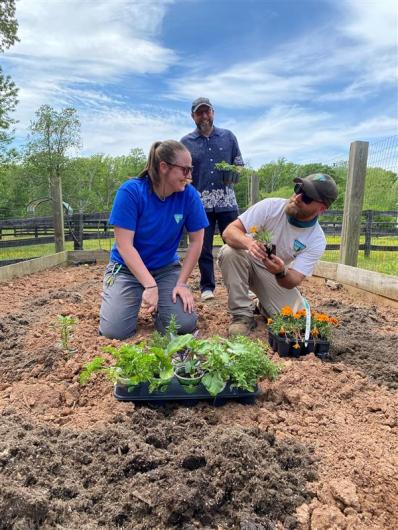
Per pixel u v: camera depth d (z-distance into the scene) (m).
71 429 2.02
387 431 2.12
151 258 3.48
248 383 2.30
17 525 1.38
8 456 1.71
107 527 1.45
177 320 3.32
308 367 2.69
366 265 6.14
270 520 1.54
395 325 3.86
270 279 3.57
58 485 1.61
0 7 20.86
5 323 3.57
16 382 2.55
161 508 1.52
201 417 2.17
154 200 3.25
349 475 1.77
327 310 4.31
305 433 2.06
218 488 1.63
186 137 4.79
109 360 2.70
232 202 4.83
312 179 3.04
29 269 6.24
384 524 1.56
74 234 8.38
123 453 1.84
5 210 10.39
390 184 6.30
